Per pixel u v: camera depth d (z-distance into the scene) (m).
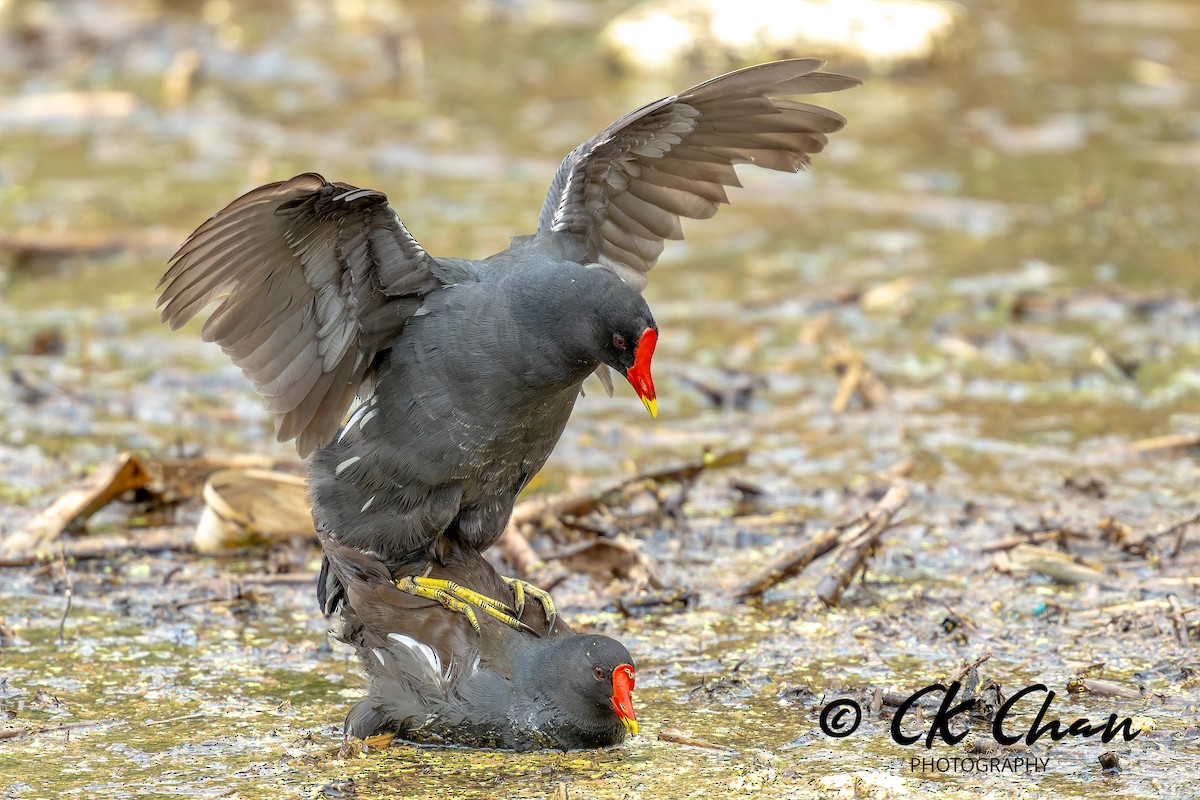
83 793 7.81
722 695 9.05
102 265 17.66
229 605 10.27
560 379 8.69
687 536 11.49
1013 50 27.09
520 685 8.37
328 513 8.99
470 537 9.38
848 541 10.75
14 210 18.91
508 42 27.09
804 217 19.81
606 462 13.05
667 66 24.83
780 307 16.77
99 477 11.54
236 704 8.92
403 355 8.77
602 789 7.87
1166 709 8.76
